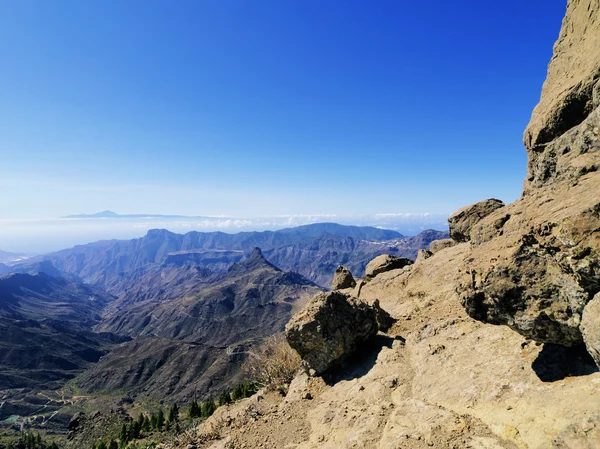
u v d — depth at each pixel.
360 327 13.91
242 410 14.41
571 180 8.20
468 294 8.33
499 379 8.16
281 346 18.66
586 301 6.18
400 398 9.84
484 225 9.38
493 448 6.41
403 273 27.80
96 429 90.06
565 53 18.45
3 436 153.00
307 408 12.10
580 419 5.26
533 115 18.50
